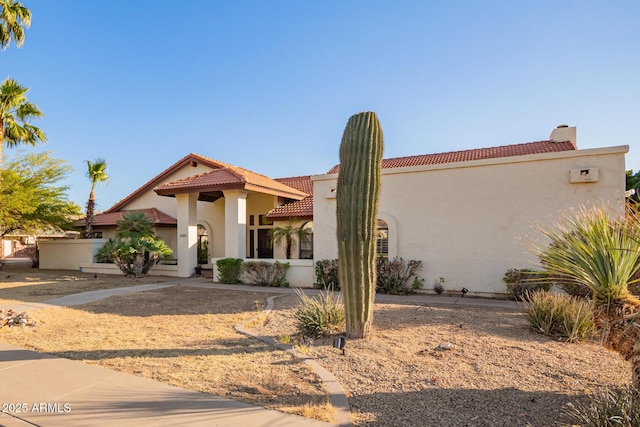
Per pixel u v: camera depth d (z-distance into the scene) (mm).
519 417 4199
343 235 7277
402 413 4336
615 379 5223
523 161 12617
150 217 24391
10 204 20438
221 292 14711
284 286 16375
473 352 6449
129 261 20281
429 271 13938
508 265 12719
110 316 10117
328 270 15250
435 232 13930
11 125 22500
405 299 12578
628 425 3408
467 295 13242
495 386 5051
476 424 4074
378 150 7324
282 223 21203
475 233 13289
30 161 23750
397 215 14586
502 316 9445
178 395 4801
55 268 25719
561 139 19516
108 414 4273
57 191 24656
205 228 25344
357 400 4699
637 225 4316
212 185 18875
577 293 8969
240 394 4855
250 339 7613
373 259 7375
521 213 12609
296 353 6508
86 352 6750
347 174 7309
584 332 7004
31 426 4016
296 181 27016
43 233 28812
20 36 21500
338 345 6371
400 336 7488
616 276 4328
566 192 12000
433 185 14031
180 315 10203
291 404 4547
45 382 5258
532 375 5422
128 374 5586
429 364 5891
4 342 7496
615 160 11453
